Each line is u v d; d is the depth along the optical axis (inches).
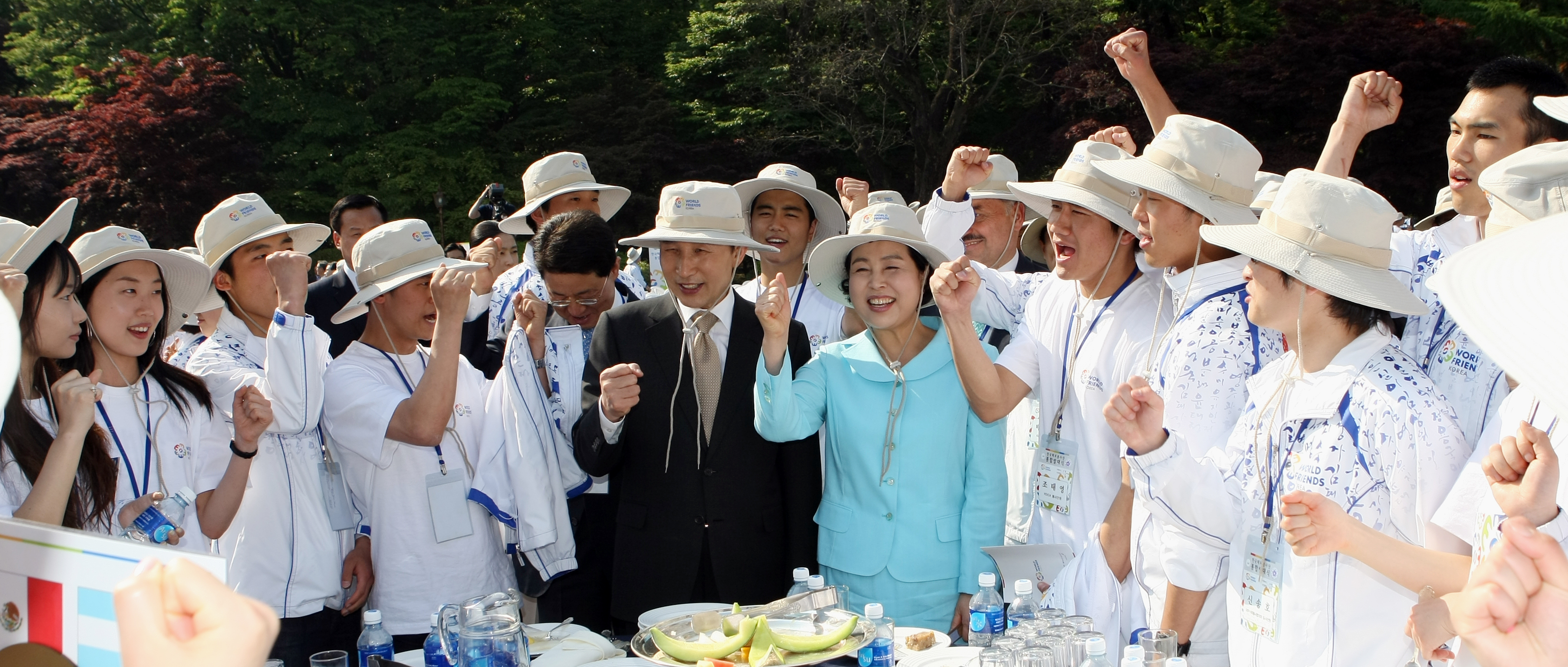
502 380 144.8
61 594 36.9
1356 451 88.5
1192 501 95.3
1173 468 94.5
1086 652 93.1
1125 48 164.6
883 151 884.6
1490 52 722.2
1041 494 124.5
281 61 1008.9
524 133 944.3
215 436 124.8
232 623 29.8
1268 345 106.4
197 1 1003.3
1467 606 47.1
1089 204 121.0
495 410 144.6
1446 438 85.9
